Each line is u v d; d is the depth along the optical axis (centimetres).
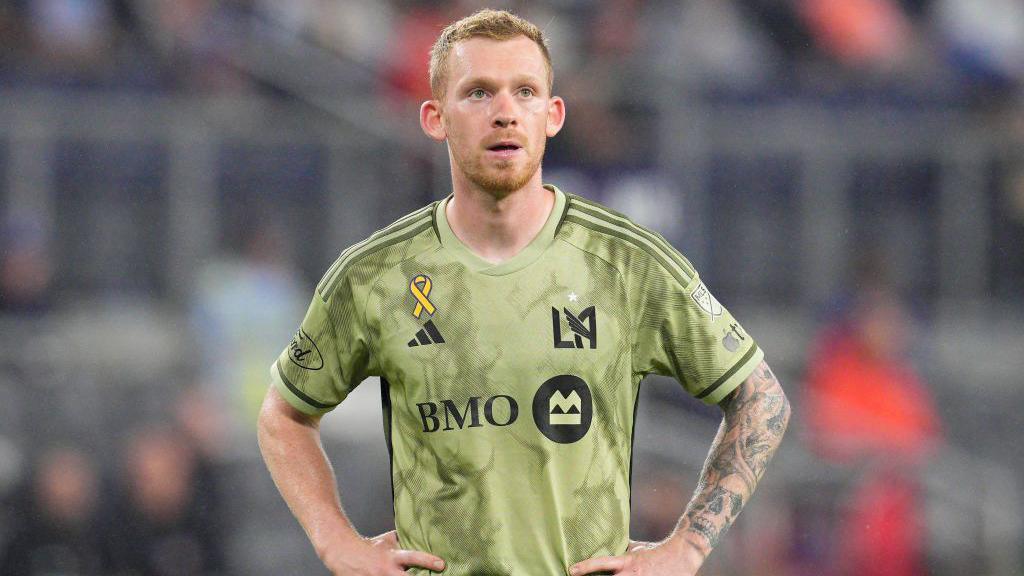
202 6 3638
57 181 3300
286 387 1252
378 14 3778
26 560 2994
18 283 3212
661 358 1196
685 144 3481
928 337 3484
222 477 3172
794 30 3862
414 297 1172
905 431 3288
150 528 3066
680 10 3728
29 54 3391
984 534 3250
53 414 3112
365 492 3234
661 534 2998
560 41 3606
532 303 1157
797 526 3152
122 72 3425
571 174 3406
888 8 4009
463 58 1145
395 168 3506
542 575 1142
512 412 1145
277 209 3444
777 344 3419
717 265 3509
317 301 1217
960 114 3747
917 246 3600
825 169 3569
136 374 3198
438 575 1160
